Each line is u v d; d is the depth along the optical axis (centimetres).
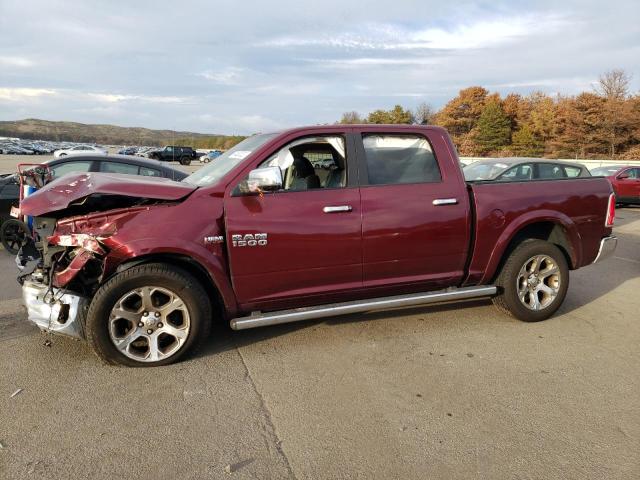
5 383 331
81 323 352
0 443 265
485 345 410
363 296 416
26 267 424
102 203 371
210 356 381
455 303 519
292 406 309
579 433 283
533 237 488
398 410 306
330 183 415
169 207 354
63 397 314
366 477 243
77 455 256
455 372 359
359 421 293
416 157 425
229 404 311
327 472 247
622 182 1561
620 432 284
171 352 360
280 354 386
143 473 244
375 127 415
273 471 247
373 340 417
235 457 258
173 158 4781
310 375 352
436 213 417
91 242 337
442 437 277
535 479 243
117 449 262
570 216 466
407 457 259
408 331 439
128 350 352
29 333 416
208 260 356
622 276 672
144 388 328
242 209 367
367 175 405
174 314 374
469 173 1062
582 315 494
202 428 284
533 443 272
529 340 423
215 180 382
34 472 242
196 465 251
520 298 456
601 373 361
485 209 433
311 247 383
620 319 483
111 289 337
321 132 400
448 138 438
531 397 324
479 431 284
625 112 4238
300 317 386
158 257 354
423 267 425
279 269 379
